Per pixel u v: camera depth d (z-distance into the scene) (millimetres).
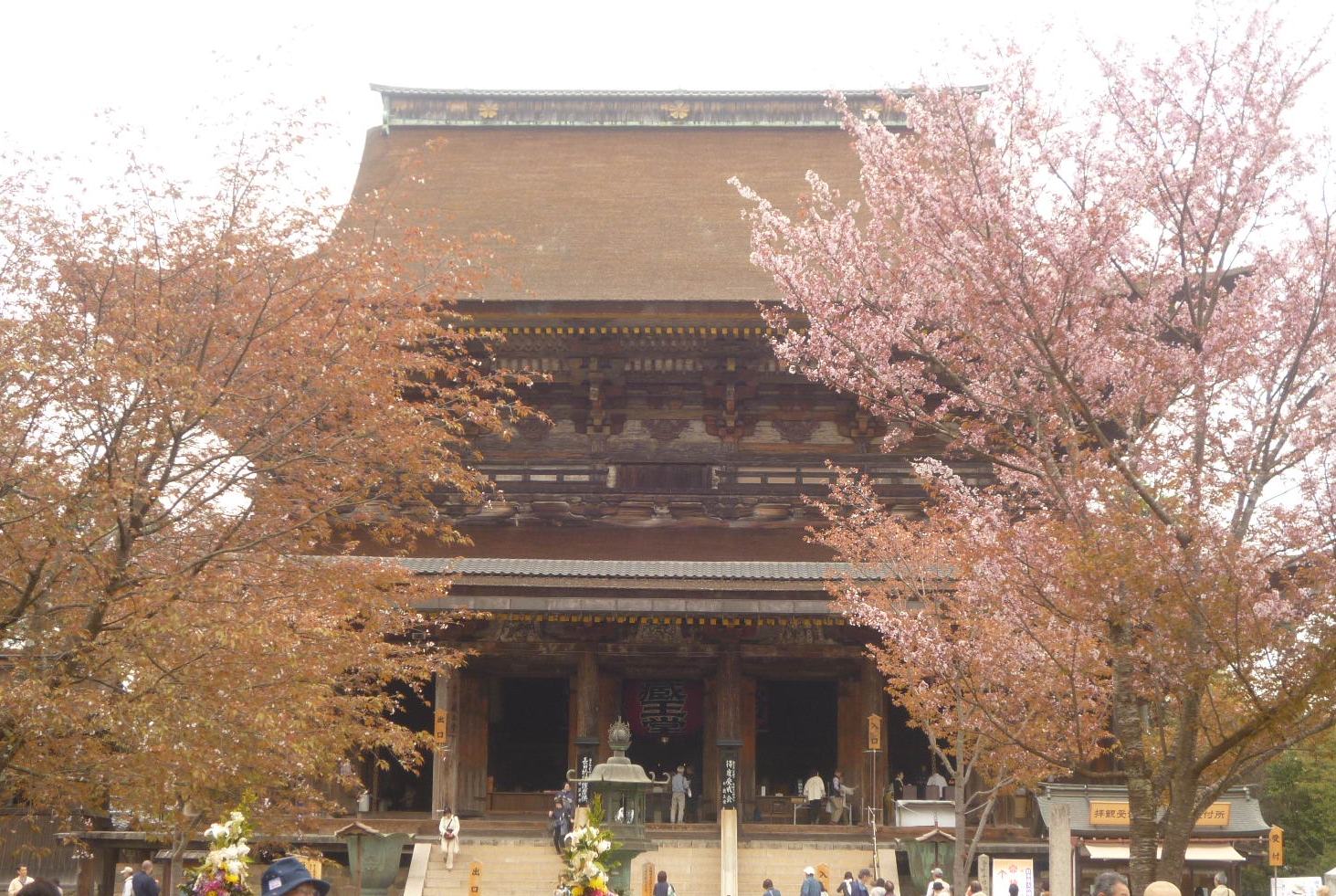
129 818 32125
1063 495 26562
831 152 82625
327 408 31109
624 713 67812
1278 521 24859
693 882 52531
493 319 64250
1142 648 24812
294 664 28797
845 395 67562
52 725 24984
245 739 26984
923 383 31219
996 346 28172
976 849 51812
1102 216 27203
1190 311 28172
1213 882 51406
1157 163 27891
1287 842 88312
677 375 68188
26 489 26922
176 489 29938
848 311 31500
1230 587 23328
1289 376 26406
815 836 56938
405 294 33281
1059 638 32969
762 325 64500
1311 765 83688
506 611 58062
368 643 34250
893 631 42938
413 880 52281
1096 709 36000
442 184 80438
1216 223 27656
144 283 29562
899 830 56562
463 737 63719
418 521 62500
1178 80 27984
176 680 26500
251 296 30406
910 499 67000
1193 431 26906
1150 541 23969
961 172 28312
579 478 68125
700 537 67500
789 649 62844
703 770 65562
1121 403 27625
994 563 31328
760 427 68625
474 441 67750
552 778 68000
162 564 29641
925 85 29078
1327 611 23812
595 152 82750
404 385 34750
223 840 23750
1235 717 26359
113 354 27109
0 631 26281
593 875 26781
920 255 29938
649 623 62219
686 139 83500
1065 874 34594
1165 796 29297
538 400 68875
